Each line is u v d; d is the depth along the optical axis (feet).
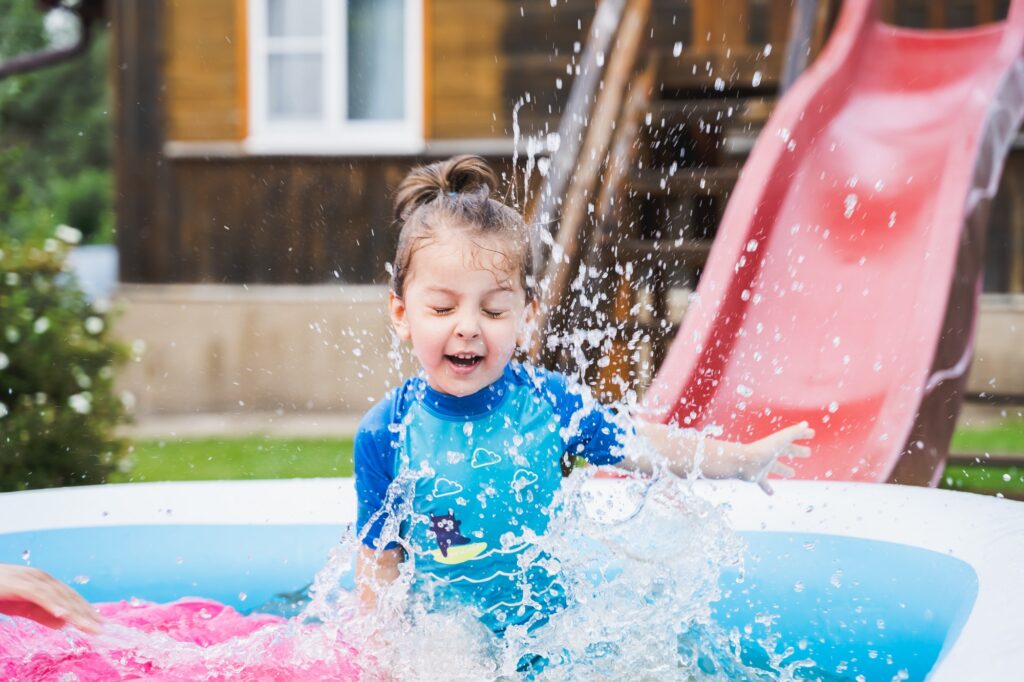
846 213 15.55
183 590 8.25
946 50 18.70
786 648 7.14
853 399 12.74
